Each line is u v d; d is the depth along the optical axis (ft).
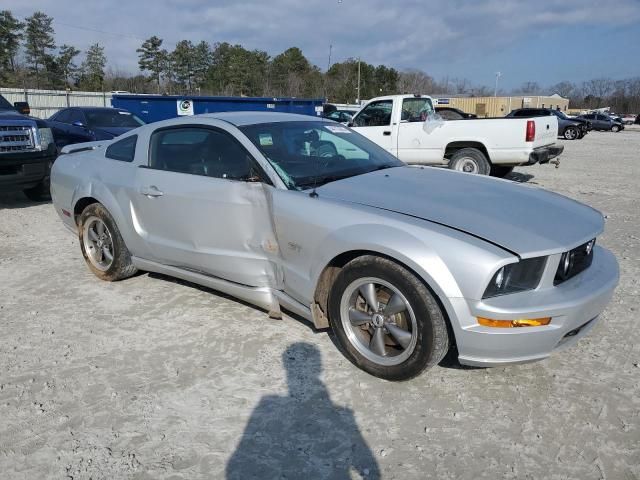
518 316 8.84
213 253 12.81
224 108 50.72
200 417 9.52
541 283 9.28
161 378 10.74
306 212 10.98
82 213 15.98
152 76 240.53
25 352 11.81
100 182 15.29
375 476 8.11
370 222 10.11
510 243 9.20
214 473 8.21
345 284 10.56
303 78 247.91
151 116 51.21
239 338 12.34
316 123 14.57
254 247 12.12
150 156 14.25
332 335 12.45
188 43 242.99
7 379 10.75
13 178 24.98
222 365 11.19
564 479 7.98
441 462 8.38
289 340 12.21
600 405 9.76
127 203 14.56
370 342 10.59
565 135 97.09
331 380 10.62
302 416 9.53
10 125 24.84
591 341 12.18
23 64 225.15
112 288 15.53
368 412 9.62
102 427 9.28
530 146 32.19
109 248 15.76
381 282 10.01
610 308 13.98
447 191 11.59
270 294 12.28
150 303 14.39
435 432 9.07
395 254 9.52
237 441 8.90
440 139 34.32
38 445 8.84
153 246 14.19
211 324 13.07
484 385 10.40
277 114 14.64
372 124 37.40
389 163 14.19
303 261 11.19
